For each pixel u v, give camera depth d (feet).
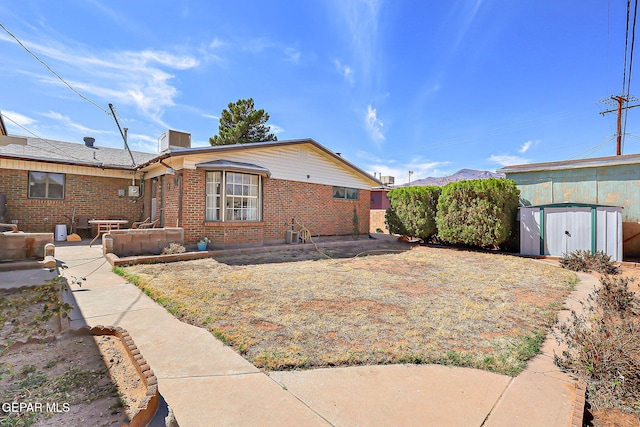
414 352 9.98
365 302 15.30
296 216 38.96
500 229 32.63
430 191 41.09
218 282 18.26
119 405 6.44
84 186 38.88
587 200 34.81
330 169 43.65
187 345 10.21
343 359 9.44
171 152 27.96
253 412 6.88
